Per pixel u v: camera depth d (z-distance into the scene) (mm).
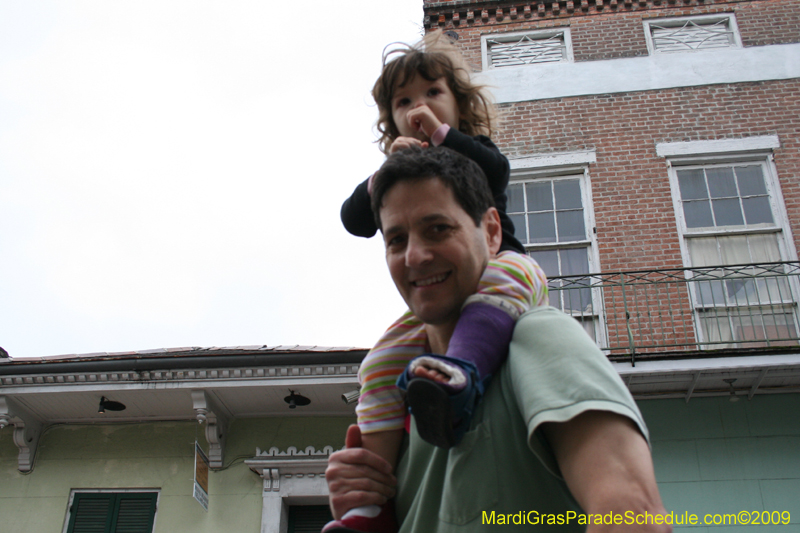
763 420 8273
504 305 1433
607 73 10984
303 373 8492
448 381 1215
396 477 1540
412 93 2146
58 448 9117
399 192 1488
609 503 1027
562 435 1148
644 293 9188
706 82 10742
